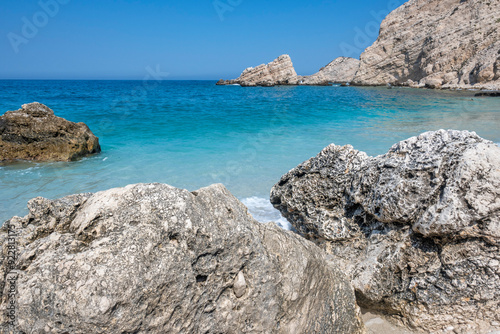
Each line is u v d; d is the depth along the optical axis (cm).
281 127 1536
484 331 319
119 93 4000
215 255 229
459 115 1875
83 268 184
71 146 976
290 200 464
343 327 307
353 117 1869
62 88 5675
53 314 178
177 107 2373
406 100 2942
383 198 356
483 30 4278
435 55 4603
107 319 180
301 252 279
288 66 6788
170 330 204
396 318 353
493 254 310
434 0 5181
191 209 224
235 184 738
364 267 359
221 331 227
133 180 773
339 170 439
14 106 2298
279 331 252
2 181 764
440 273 326
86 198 251
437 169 332
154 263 198
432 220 317
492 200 301
